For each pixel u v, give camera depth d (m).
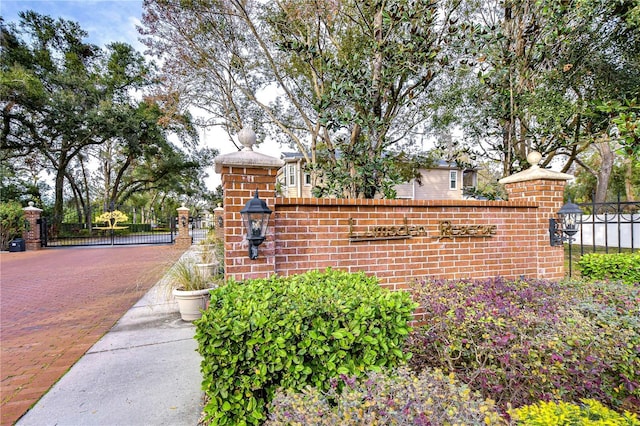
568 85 6.00
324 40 7.79
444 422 1.38
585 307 2.81
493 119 7.04
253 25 8.45
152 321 4.70
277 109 10.95
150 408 2.54
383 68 5.96
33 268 9.70
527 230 4.72
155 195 37.72
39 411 2.51
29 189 22.31
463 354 2.60
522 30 6.02
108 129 19.55
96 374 3.10
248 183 3.30
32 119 19.02
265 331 1.97
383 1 5.67
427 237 4.20
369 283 2.79
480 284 3.47
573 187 23.52
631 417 1.49
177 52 9.30
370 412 1.41
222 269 6.11
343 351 2.04
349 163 6.18
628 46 5.68
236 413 2.02
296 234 3.62
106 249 14.95
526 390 2.20
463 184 20.88
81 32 20.52
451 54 5.93
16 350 3.70
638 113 4.29
